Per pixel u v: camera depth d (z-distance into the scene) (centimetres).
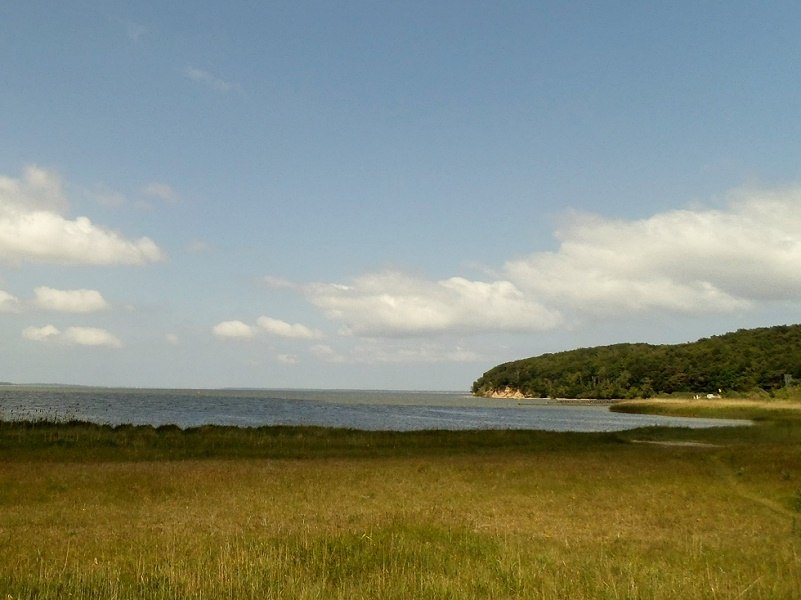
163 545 1091
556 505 1712
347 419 8044
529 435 4300
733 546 1220
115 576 861
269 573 881
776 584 909
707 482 2150
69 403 10831
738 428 5566
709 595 841
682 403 11819
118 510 1492
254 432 3716
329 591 823
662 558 1086
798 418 8056
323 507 1595
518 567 932
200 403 12500
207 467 2348
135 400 13400
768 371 14275
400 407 13488
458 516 1502
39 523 1324
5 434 3114
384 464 2616
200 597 785
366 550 1032
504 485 2055
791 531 1399
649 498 1833
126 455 2742
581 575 926
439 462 2727
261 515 1465
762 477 2183
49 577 855
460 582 870
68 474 2030
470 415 10306
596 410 13475
